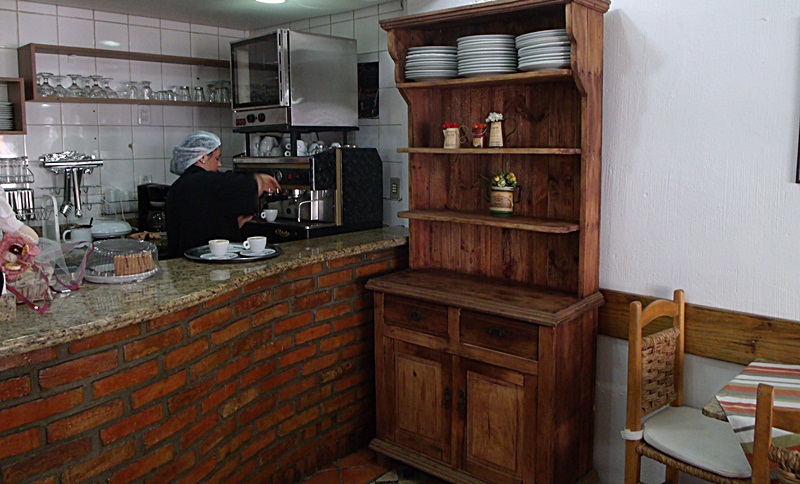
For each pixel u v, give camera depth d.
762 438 1.54
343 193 3.18
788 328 2.13
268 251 2.65
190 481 2.12
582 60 2.27
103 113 3.65
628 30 2.39
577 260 2.58
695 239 2.32
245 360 2.40
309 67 3.19
